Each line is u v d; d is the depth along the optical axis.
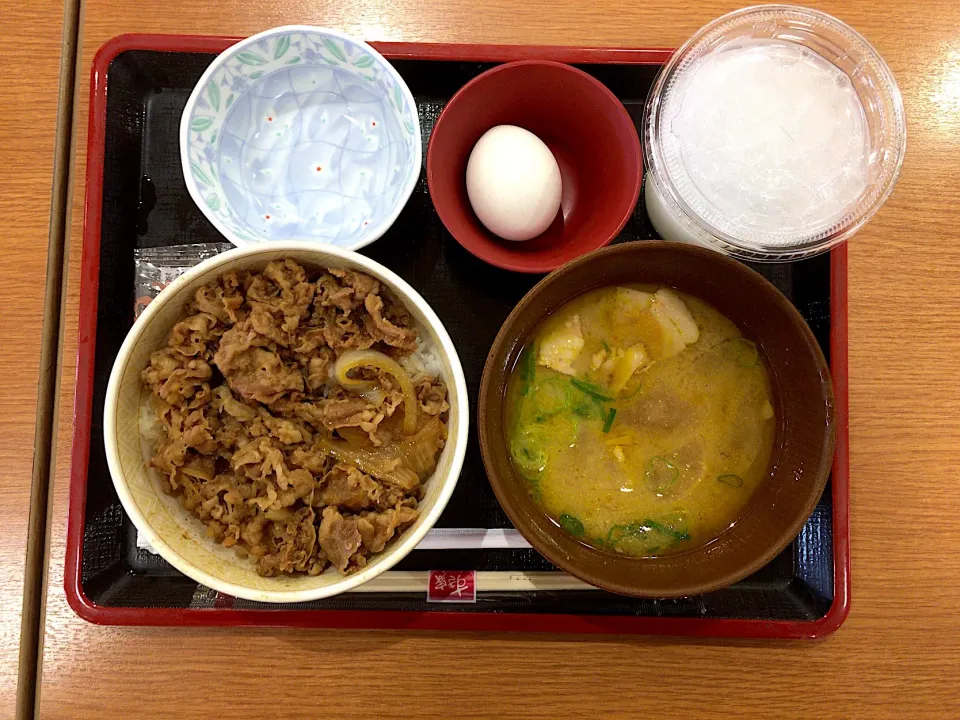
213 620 0.37
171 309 0.33
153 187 0.39
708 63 0.35
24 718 0.37
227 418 0.34
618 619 0.37
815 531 0.38
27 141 0.39
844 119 0.34
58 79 0.39
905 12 0.40
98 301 0.38
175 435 0.33
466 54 0.39
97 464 0.37
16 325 0.38
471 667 0.38
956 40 0.40
